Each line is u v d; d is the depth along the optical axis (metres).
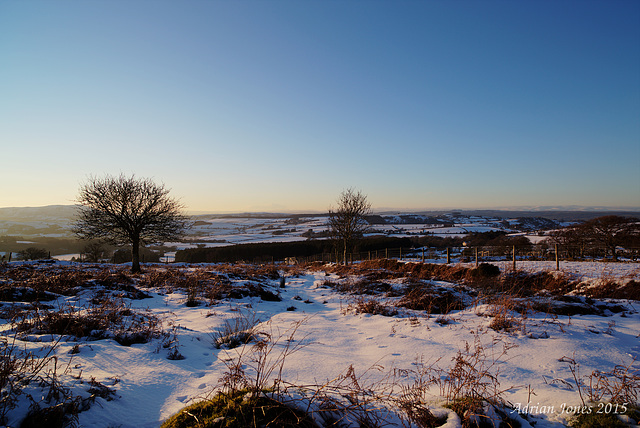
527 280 14.86
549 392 3.81
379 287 13.98
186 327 6.90
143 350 4.90
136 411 3.18
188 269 22.89
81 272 16.05
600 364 4.68
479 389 3.67
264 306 10.52
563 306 8.55
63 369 3.72
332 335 6.70
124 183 23.08
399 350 5.56
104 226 21.91
